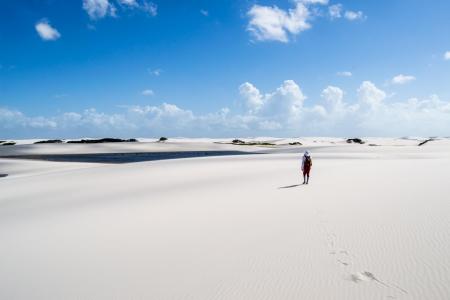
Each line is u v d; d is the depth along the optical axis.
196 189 19.12
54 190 22.03
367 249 8.72
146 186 21.64
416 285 6.91
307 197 15.15
